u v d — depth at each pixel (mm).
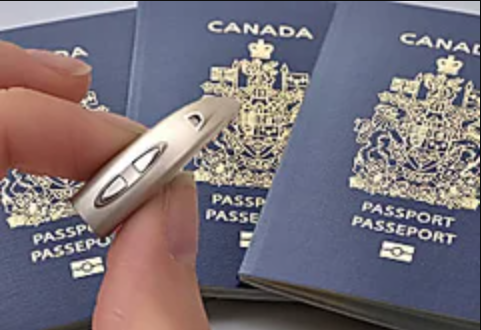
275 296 554
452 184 576
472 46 631
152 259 416
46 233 553
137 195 409
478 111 603
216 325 548
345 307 545
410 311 539
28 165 445
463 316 535
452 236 559
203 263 551
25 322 527
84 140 429
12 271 540
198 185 577
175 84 619
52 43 637
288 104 612
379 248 552
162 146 403
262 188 581
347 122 595
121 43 641
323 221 559
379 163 581
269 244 549
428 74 616
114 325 417
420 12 644
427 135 591
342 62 620
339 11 644
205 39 638
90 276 542
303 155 583
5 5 675
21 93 436
